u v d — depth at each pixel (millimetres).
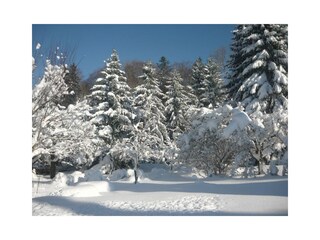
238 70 30672
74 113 16219
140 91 36219
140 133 24703
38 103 11547
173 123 37906
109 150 27875
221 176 22719
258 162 22906
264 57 25641
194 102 40844
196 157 23984
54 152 15406
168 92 39344
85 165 27281
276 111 22328
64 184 21188
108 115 29844
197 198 12852
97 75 34875
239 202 11484
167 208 11453
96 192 16016
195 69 42969
